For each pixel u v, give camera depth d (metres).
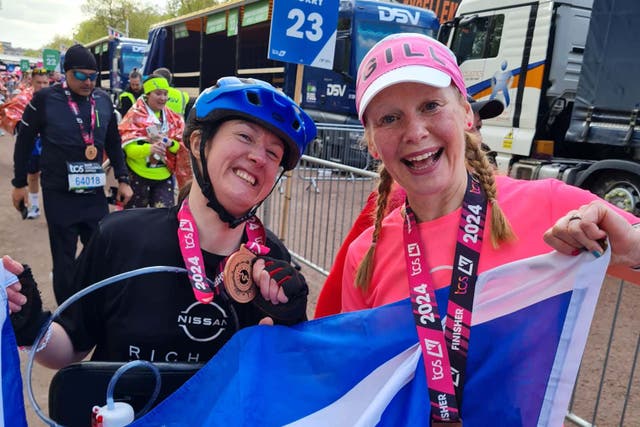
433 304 1.29
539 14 7.14
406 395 1.22
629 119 5.93
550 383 1.18
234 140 1.28
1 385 1.06
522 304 1.22
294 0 4.55
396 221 1.50
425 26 10.79
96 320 1.43
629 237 1.10
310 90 10.95
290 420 1.16
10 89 31.02
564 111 7.47
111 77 21.34
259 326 1.24
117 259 1.37
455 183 1.38
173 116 4.77
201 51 15.16
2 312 1.10
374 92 1.25
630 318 4.22
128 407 1.16
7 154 13.79
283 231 5.34
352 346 1.26
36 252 5.61
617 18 5.94
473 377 1.22
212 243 1.38
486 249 1.31
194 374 1.25
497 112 3.04
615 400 3.12
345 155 9.45
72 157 3.72
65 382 1.22
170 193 4.74
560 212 1.31
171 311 1.35
